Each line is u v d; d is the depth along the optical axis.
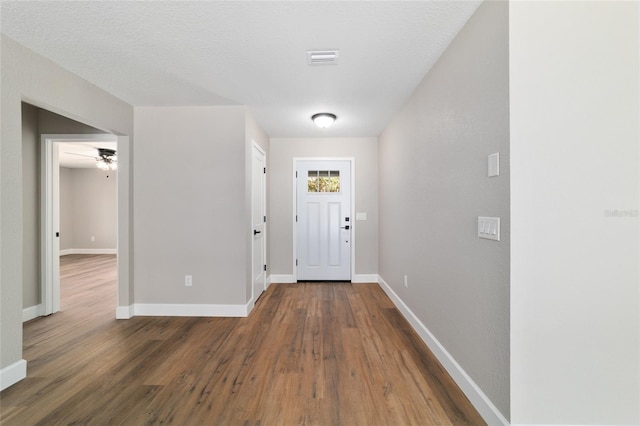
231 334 2.66
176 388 1.85
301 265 4.64
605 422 1.41
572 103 1.39
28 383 1.90
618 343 1.41
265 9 1.65
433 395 1.78
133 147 3.13
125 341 2.52
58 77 2.25
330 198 4.62
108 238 7.80
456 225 1.91
